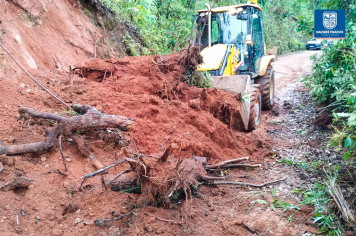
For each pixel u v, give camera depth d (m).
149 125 4.28
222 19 7.48
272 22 22.33
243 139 5.48
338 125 5.58
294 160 4.79
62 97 4.34
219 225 3.05
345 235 2.94
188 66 5.78
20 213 2.67
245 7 7.45
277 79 11.82
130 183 3.25
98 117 3.49
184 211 3.18
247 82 5.80
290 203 3.52
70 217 2.81
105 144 3.84
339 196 3.33
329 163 4.52
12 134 3.50
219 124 5.09
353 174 3.98
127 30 9.96
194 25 7.72
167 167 3.26
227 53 6.71
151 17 10.62
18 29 5.75
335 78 5.77
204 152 4.39
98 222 2.78
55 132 3.32
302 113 7.34
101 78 5.39
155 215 3.00
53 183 3.05
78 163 3.42
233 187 3.91
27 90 4.36
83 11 8.45
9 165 3.08
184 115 4.78
